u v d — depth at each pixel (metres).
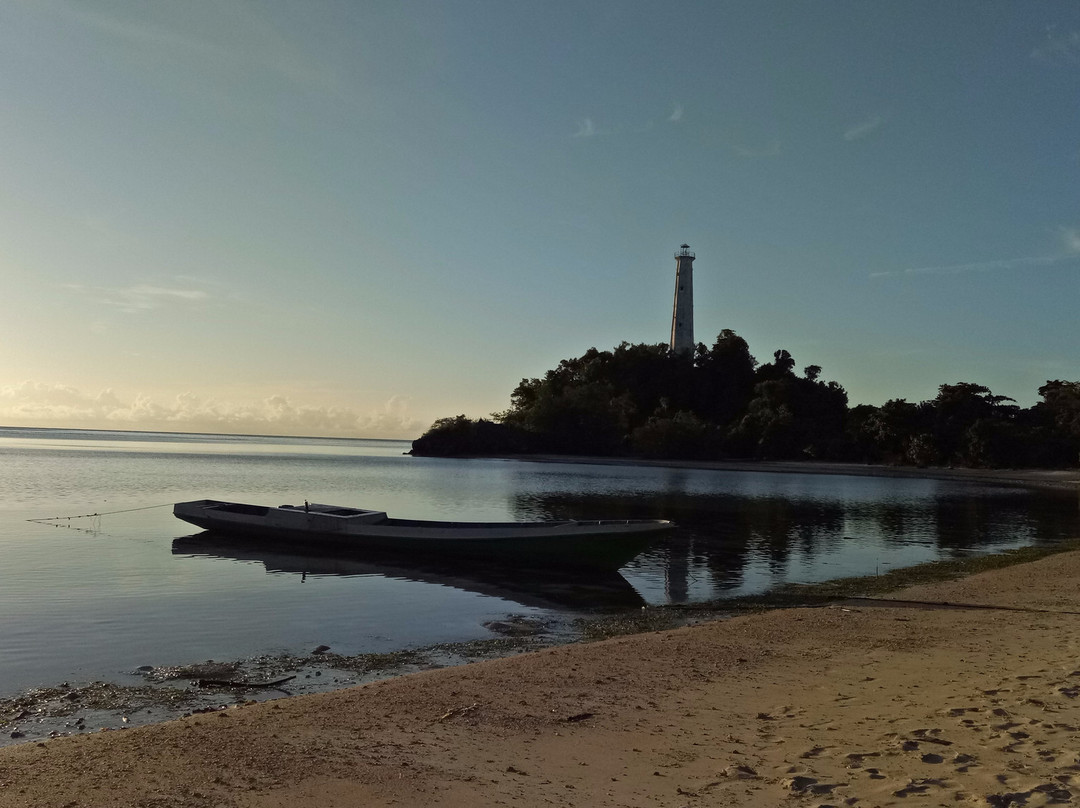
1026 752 7.80
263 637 15.37
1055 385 110.94
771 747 8.47
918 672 11.66
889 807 6.67
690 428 116.31
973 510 47.22
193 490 53.44
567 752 8.41
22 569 22.44
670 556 27.52
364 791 7.27
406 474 81.44
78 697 11.37
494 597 20.09
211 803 6.98
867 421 112.69
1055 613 16.50
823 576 23.34
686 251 139.12
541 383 138.38
